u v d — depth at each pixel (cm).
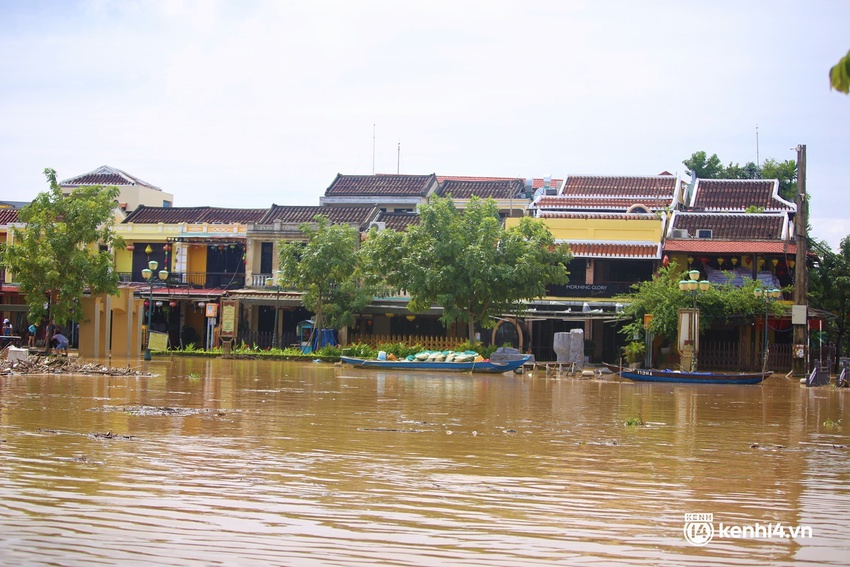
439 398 2569
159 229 5706
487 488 1197
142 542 912
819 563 911
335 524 997
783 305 4375
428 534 968
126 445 1443
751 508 1127
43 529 945
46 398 2170
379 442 1580
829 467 1445
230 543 918
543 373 4141
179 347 5106
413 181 6394
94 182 6575
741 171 6650
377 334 5266
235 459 1351
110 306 4500
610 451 1553
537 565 878
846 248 5269
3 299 5375
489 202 4847
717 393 3141
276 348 4984
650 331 4369
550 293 5022
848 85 626
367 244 4909
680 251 4859
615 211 5591
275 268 5494
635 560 905
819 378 3688
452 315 4550
